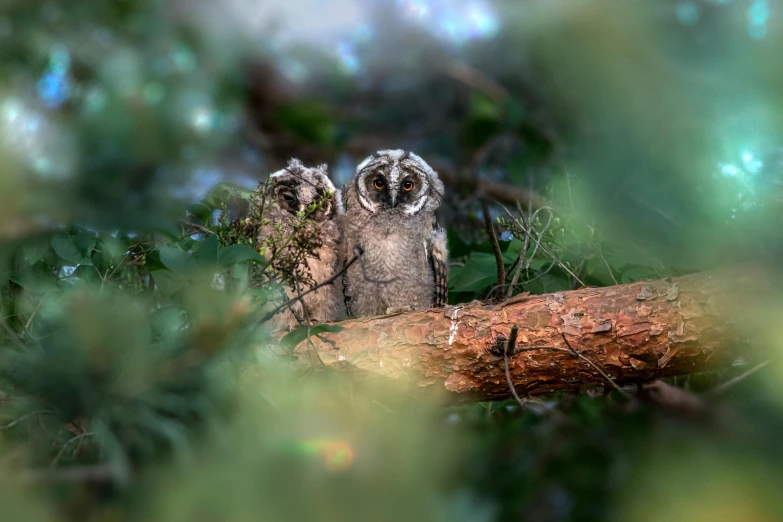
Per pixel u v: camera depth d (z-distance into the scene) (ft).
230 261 15.97
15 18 16.24
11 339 15.70
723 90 11.14
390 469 9.52
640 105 11.43
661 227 20.67
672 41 11.19
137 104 16.03
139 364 10.67
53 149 13.60
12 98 14.07
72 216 13.53
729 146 11.76
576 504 20.90
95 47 16.85
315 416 10.14
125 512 10.99
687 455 9.39
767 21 11.00
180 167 16.31
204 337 11.12
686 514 8.82
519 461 21.27
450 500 9.78
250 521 9.16
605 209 20.26
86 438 13.08
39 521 9.87
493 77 29.66
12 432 13.00
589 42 11.19
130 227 14.97
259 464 9.51
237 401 11.91
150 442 11.30
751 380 15.62
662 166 13.37
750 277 13.75
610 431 20.83
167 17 18.21
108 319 10.37
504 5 11.88
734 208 13.52
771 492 8.76
